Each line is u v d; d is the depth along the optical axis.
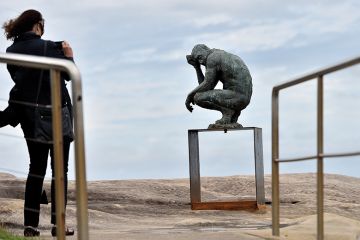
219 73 14.02
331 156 6.90
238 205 13.23
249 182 16.97
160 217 12.31
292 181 17.75
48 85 8.91
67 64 5.90
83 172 5.84
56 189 6.15
